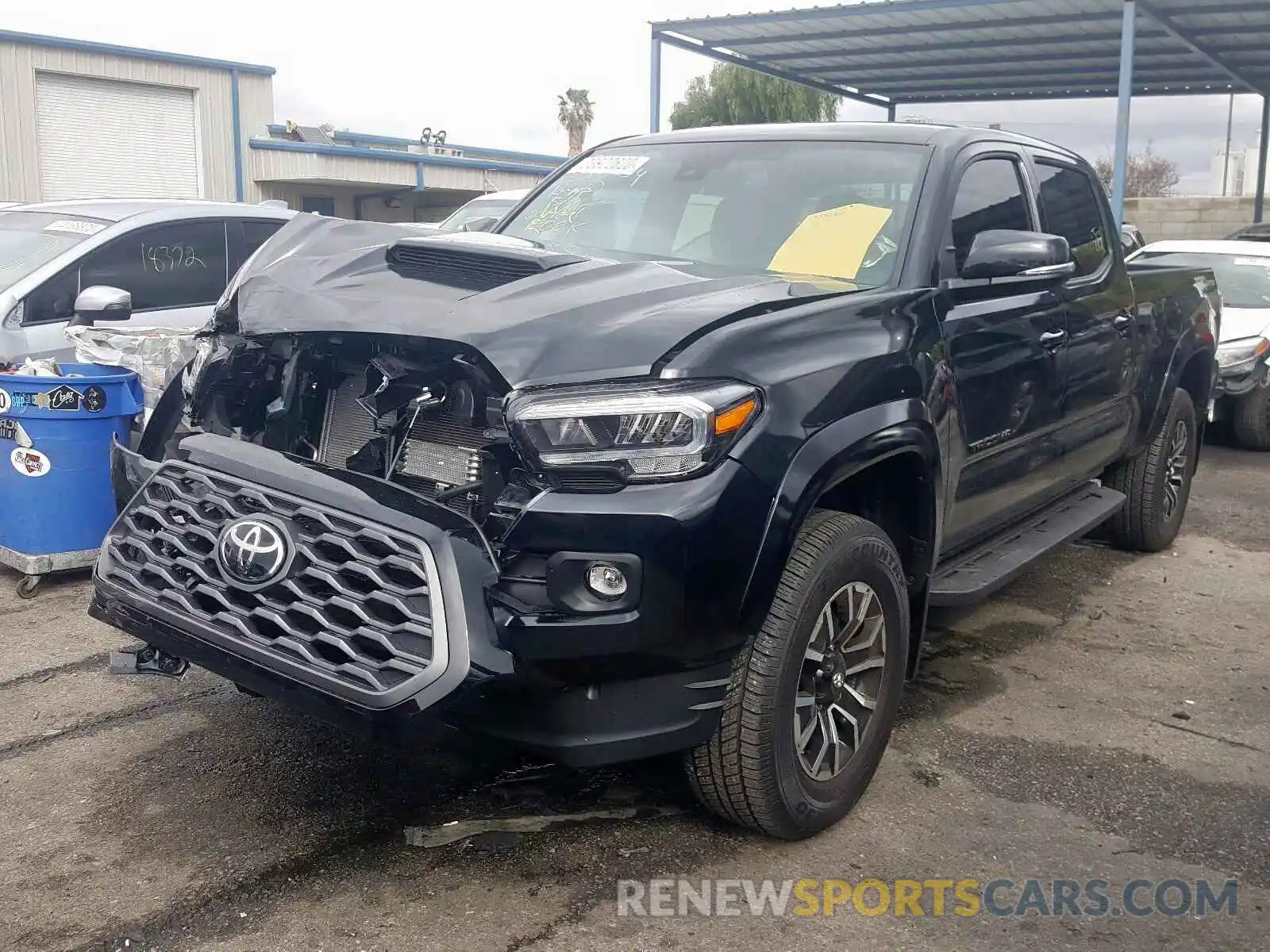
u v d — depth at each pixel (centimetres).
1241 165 4991
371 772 364
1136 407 574
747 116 3834
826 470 303
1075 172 529
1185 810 359
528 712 278
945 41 1786
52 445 530
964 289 396
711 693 293
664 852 322
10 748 377
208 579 299
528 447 278
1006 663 486
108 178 2528
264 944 275
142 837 322
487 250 339
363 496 286
